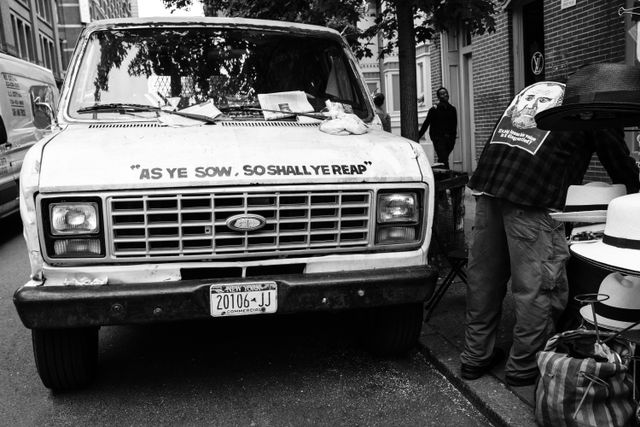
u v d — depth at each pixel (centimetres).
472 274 346
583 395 260
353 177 325
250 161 319
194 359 412
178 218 307
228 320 485
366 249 334
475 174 338
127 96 416
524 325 321
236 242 317
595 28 697
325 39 477
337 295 324
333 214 327
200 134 357
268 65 448
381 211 333
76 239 304
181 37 448
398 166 338
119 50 436
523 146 316
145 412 339
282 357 412
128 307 304
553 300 322
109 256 306
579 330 285
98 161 310
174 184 304
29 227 302
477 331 346
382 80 1455
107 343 445
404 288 334
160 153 320
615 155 300
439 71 1136
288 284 318
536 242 313
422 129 1019
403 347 393
